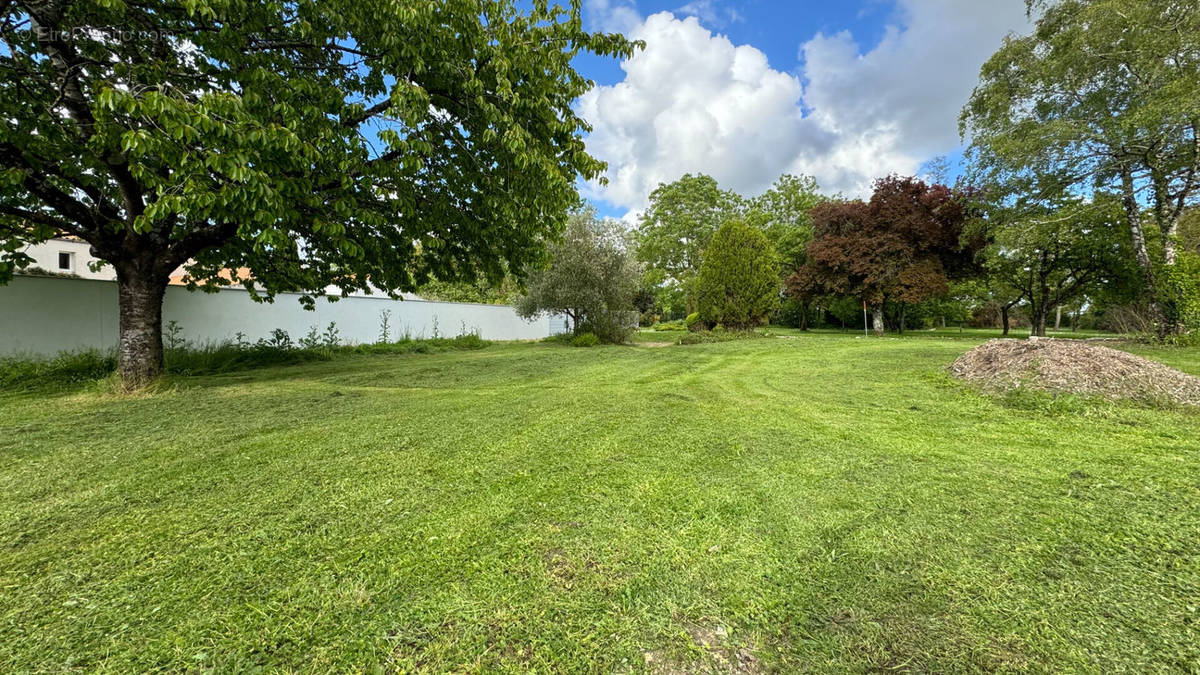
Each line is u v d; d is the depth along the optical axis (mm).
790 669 1303
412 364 9469
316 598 1624
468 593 1647
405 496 2549
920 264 17062
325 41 5059
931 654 1337
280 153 4531
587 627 1475
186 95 4148
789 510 2316
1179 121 8680
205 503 2461
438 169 6348
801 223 26109
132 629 1470
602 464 3082
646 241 28375
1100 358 4898
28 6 4312
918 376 6566
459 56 5152
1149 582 1646
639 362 9500
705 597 1619
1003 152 10656
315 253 8195
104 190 6496
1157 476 2688
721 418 4418
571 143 6297
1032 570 1736
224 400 5398
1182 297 9664
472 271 8477
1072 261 13383
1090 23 9727
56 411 4789
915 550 1902
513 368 8672
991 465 2965
